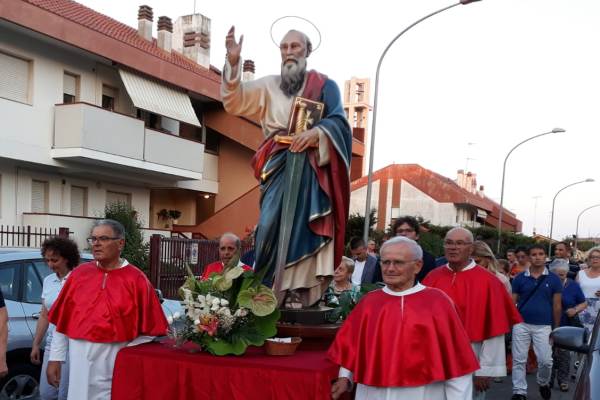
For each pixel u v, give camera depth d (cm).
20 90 1430
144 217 1911
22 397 561
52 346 439
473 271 487
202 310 376
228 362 358
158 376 378
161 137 1722
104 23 1939
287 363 353
